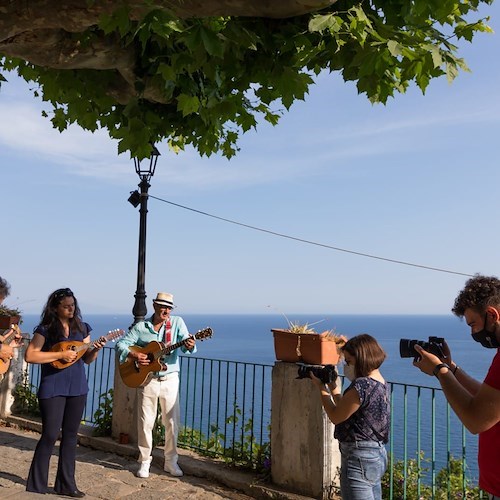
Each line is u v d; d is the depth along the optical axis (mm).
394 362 71000
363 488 3377
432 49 3551
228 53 3840
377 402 3443
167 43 3854
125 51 4223
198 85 4492
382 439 3463
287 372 5246
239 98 4465
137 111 4664
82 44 4078
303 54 3908
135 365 5672
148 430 5715
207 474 5715
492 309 2482
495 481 2498
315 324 5402
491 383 2393
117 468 5980
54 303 4945
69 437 5035
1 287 5090
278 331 5305
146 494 5242
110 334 5266
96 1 3449
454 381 2619
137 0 3398
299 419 5129
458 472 5895
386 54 3611
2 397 7797
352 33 3588
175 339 5840
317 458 4977
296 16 3797
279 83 4047
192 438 6582
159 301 5773
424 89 3785
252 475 5555
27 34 3908
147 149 4734
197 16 3494
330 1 3383
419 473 4801
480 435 2604
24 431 7430
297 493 5078
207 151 5129
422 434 19125
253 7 3406
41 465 4957
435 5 3543
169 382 5773
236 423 6105
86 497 5090
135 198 6789
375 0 3832
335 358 5062
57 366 4941
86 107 4859
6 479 5422
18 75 5191
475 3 3973
